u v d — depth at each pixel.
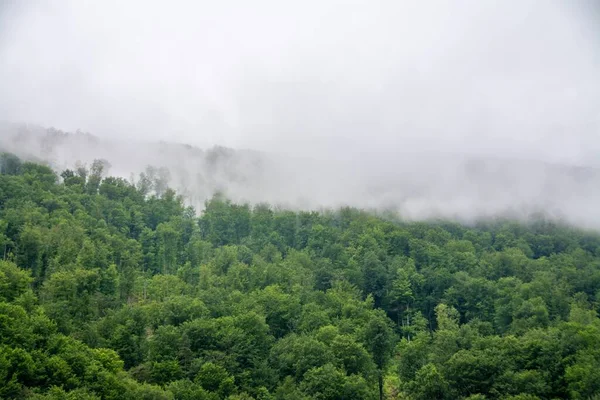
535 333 103.38
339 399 85.50
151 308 111.19
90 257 131.00
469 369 90.56
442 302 168.00
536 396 82.94
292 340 104.81
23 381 69.31
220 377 86.50
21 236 128.00
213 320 105.19
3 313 79.06
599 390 81.12
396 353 127.81
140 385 78.81
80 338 89.44
